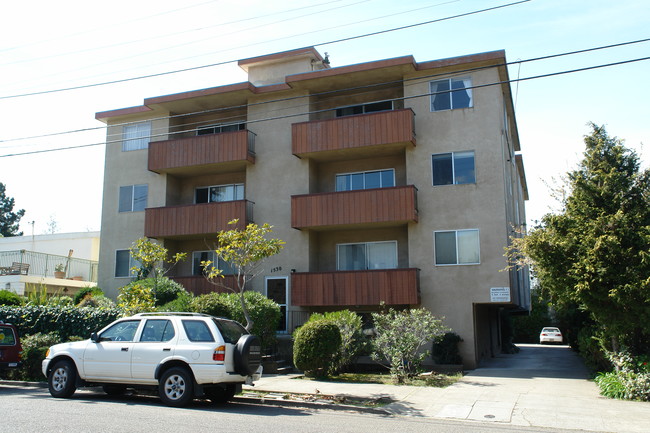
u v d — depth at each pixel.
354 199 20.75
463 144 20.48
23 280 26.94
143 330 11.83
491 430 9.38
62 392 12.11
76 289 30.33
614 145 15.52
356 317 17.55
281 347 19.69
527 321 43.53
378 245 21.83
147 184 24.89
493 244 19.58
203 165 23.28
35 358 15.43
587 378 16.33
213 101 24.12
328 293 20.42
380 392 13.20
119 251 24.86
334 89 22.98
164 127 25.14
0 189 56.31
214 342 11.13
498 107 20.36
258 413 10.68
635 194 14.68
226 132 23.03
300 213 21.36
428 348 19.48
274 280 22.09
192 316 11.76
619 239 13.62
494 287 19.31
